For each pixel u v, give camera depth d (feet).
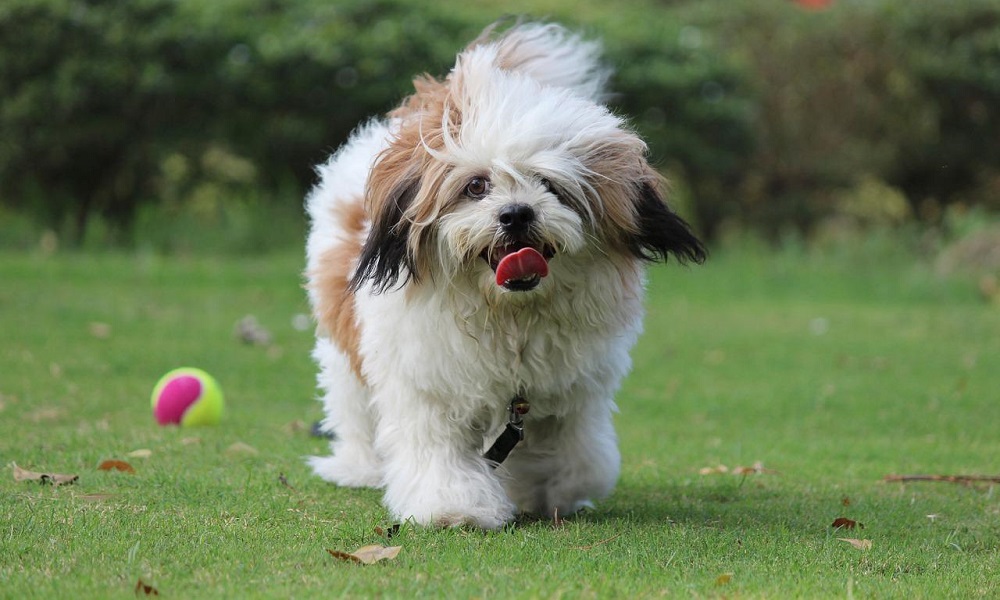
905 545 17.92
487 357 18.28
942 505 21.40
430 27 67.36
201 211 72.23
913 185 84.58
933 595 14.60
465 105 17.85
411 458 18.89
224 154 69.10
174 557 15.47
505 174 17.15
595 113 18.15
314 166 26.48
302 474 22.89
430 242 17.85
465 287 17.98
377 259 18.44
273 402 32.78
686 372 39.68
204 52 63.62
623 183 18.02
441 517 18.02
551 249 17.38
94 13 62.54
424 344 18.26
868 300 59.62
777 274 65.57
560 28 23.88
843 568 16.12
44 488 20.31
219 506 19.16
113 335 41.70
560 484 19.70
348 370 21.90
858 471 25.30
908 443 28.91
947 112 80.33
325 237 21.79
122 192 68.64
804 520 19.79
